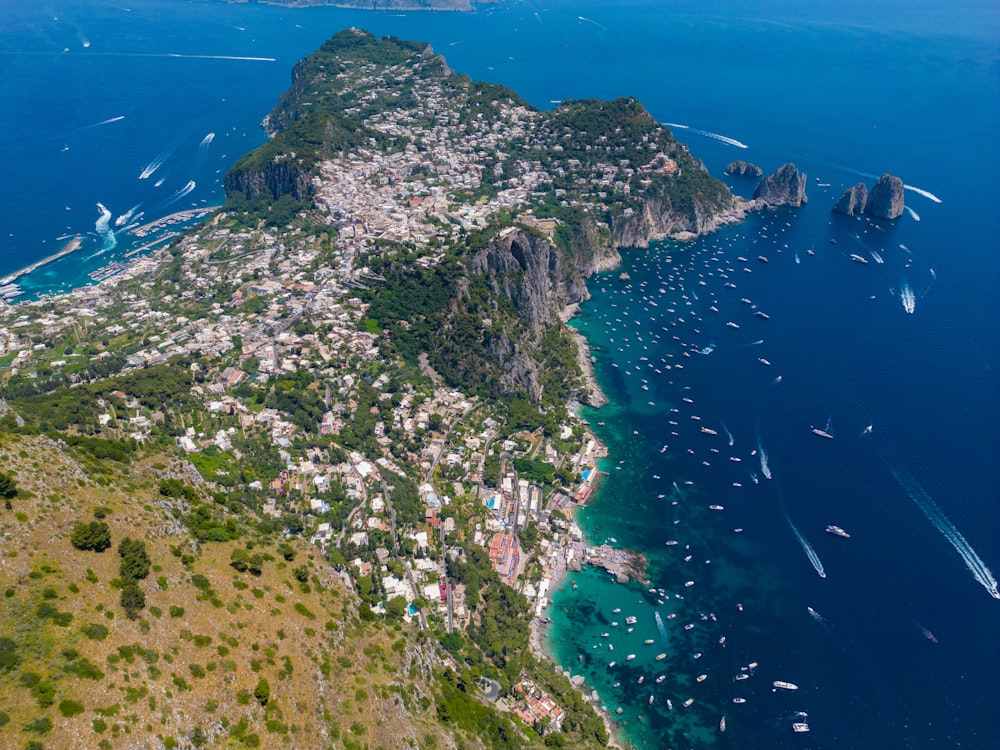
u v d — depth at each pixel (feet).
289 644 474.49
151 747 371.15
